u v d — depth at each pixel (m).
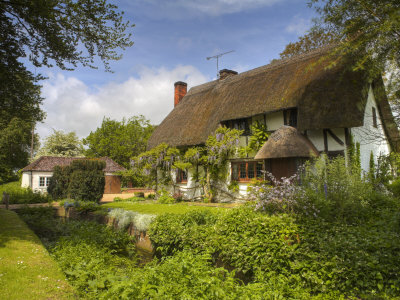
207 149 13.54
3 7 6.88
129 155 32.03
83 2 7.15
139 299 3.44
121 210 10.77
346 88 9.82
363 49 7.26
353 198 6.70
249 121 13.12
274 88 12.41
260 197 6.79
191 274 3.99
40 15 6.85
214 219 7.31
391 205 7.29
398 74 7.36
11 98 8.14
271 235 5.31
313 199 6.48
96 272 5.08
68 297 3.27
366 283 3.90
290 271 4.64
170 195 15.89
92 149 33.66
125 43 8.23
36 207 13.52
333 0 7.04
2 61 7.55
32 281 3.59
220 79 18.16
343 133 9.98
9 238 6.01
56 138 37.28
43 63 8.08
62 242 7.19
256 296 3.71
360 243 4.72
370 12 6.48
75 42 7.93
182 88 21.28
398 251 4.33
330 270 4.31
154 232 7.73
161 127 18.44
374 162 12.42
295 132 10.49
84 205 12.58
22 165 36.34
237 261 5.25
